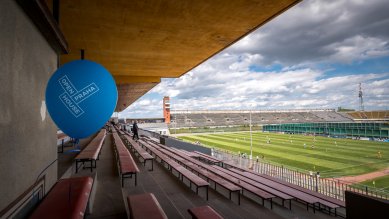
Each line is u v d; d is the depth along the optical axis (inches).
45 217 104.0
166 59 421.4
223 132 2669.8
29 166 112.9
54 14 155.6
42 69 132.3
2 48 85.7
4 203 87.4
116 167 317.1
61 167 229.3
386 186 633.6
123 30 277.0
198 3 214.4
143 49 357.1
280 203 262.5
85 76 107.3
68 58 400.5
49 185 147.9
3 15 86.4
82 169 295.6
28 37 111.2
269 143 1572.3
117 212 169.3
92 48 348.5
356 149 1293.1
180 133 2541.8
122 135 887.1
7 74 89.7
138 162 409.7
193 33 291.3
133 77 589.9
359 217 157.1
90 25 260.1
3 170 86.7
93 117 109.3
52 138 155.6
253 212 218.5
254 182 301.4
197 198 240.1
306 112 4160.9
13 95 95.1
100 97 109.0
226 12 232.5
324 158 1030.4
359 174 763.4
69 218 103.5
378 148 1323.8
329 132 2112.5
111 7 218.2
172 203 223.3
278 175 613.3
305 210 243.1
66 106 105.9
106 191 214.4
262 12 233.5
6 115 89.2
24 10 105.7
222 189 283.6
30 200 114.7
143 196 160.2
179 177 311.7
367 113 4163.4
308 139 1820.9
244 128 3021.7
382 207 143.5
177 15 237.9
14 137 96.1
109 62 438.6
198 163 425.4
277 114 3986.2
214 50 367.9
